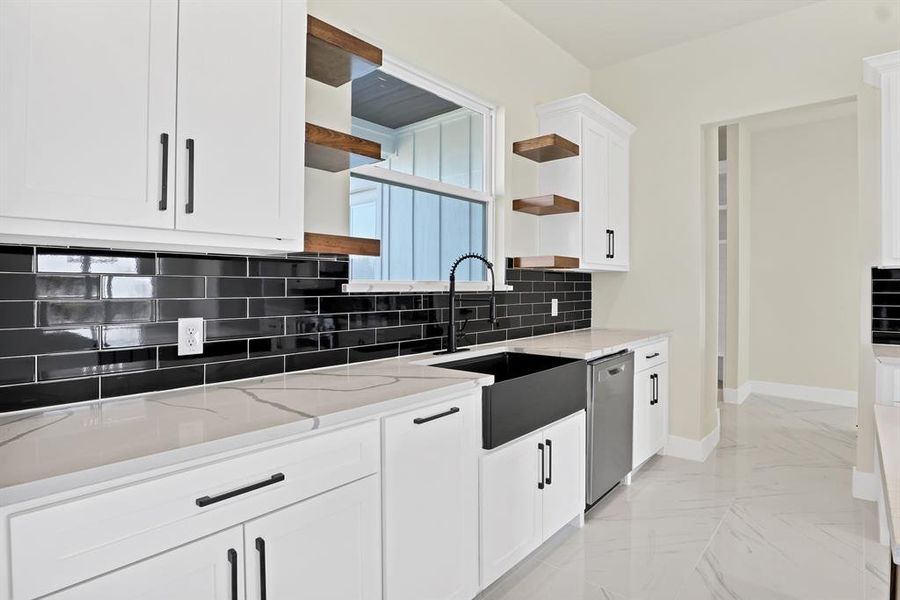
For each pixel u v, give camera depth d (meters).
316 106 2.04
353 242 1.76
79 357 1.39
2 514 0.82
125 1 1.17
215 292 1.68
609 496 2.85
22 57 1.03
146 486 0.98
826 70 2.93
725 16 3.10
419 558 1.57
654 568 2.12
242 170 1.39
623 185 3.54
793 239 5.16
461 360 2.44
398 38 2.32
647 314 3.64
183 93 1.27
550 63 3.38
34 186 1.05
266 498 1.18
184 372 1.59
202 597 1.07
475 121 2.90
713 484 3.00
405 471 1.52
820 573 2.07
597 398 2.54
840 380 4.92
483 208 2.94
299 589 1.25
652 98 3.59
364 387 1.62
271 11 1.46
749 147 5.37
